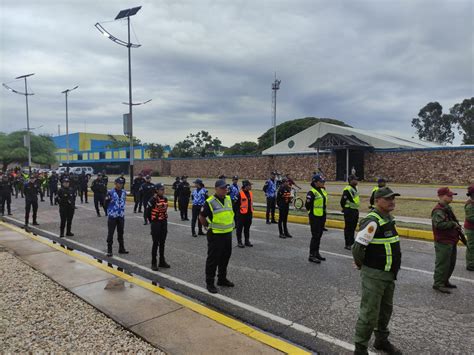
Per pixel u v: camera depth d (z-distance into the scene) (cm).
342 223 1164
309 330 447
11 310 481
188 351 375
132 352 373
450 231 567
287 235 1025
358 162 3606
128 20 2197
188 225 1249
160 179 4959
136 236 1058
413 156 3231
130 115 2286
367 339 363
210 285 583
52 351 376
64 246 930
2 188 1533
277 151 4784
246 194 893
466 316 482
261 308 516
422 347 402
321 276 659
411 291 578
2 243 905
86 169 5691
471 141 6869
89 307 492
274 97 4925
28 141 3825
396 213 1389
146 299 521
